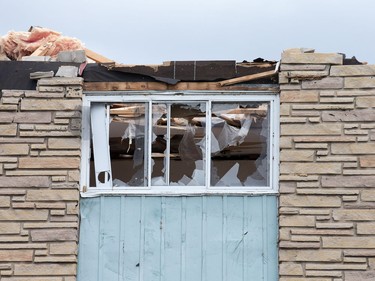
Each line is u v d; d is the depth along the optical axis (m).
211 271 22.17
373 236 22.05
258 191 22.52
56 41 28.39
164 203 22.55
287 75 22.81
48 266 22.17
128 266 22.27
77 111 22.95
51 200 22.48
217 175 22.98
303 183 22.34
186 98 23.05
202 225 22.39
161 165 23.03
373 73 22.80
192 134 23.19
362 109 22.64
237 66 23.09
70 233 22.31
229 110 23.25
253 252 22.27
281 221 22.16
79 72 23.14
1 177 22.61
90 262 22.31
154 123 23.19
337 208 22.22
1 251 22.23
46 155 22.72
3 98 22.95
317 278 21.94
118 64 23.16
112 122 23.25
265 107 23.25
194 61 23.14
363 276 21.91
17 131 22.84
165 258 22.28
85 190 22.72
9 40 28.97
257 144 23.14
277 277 22.14
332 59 22.86
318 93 22.78
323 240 22.06
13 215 22.39
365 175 22.33
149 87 23.09
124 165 23.05
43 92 23.03
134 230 22.41
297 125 22.64
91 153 23.08
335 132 22.56
